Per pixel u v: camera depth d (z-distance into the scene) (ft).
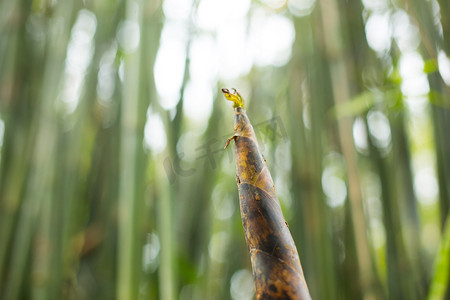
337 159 11.84
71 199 10.00
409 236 9.40
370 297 8.21
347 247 10.40
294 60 10.83
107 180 11.37
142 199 7.72
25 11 11.09
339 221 11.48
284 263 2.43
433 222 16.10
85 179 11.43
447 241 5.38
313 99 10.11
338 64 9.18
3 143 10.26
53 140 9.90
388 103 8.37
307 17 10.83
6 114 10.37
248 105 12.68
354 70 9.52
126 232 7.43
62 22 10.23
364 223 8.50
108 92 11.55
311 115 10.03
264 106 12.57
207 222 12.51
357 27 9.82
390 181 9.79
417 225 9.43
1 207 9.87
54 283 9.48
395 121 9.83
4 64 10.68
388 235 9.57
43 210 9.71
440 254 5.39
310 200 9.59
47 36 11.29
